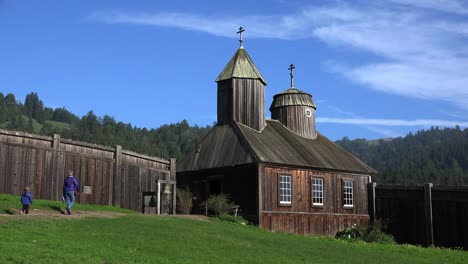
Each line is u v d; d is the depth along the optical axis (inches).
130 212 1117.7
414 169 7652.6
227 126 1482.5
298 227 1365.7
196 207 1417.3
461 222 1342.3
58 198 1048.2
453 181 6811.0
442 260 1028.5
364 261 901.8
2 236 652.7
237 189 1338.6
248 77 1520.7
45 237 689.6
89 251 642.8
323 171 1478.8
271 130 1568.7
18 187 977.5
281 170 1358.3
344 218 1502.2
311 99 1727.4
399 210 1502.2
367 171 1599.4
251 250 845.8
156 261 655.1
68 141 1082.1
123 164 1209.4
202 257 727.1
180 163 1491.1
